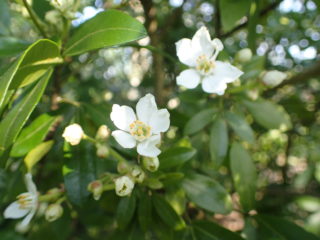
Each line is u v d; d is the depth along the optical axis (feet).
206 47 0.43
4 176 0.46
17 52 0.40
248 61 0.47
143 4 0.53
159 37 0.68
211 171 0.61
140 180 0.36
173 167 0.41
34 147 0.39
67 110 0.43
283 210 0.68
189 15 0.83
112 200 0.44
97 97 0.87
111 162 0.44
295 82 0.61
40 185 0.56
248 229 0.47
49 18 0.43
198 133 0.53
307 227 0.65
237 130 0.46
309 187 0.80
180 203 0.41
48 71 0.32
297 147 0.92
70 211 0.53
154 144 0.35
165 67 0.77
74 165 0.39
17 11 0.52
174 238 0.39
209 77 0.42
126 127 0.37
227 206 0.40
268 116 0.48
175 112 0.49
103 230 0.83
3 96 0.26
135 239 0.42
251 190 0.45
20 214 0.40
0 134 0.29
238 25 0.59
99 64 1.08
